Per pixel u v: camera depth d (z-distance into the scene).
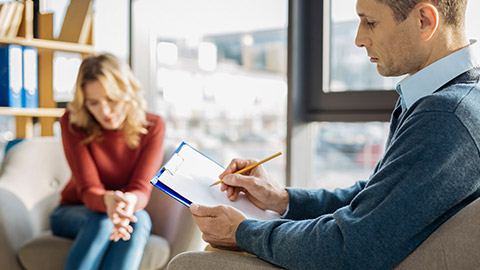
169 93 2.95
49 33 2.47
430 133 0.73
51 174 2.04
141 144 1.82
